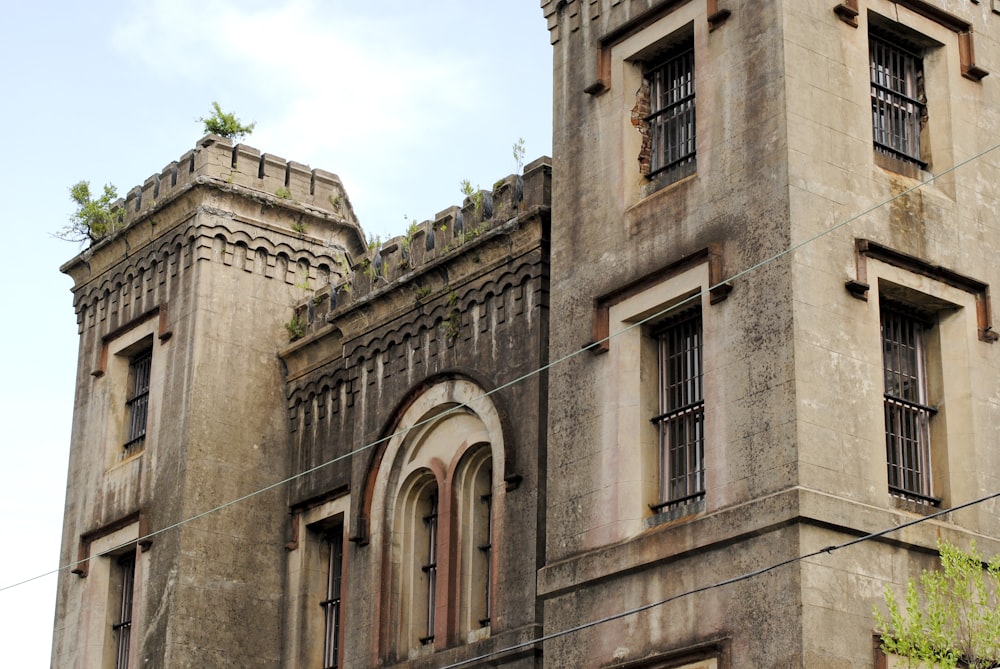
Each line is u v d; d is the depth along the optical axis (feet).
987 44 89.71
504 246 97.40
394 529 101.35
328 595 108.68
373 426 104.99
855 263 79.46
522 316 95.09
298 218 118.01
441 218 103.81
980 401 82.23
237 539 108.99
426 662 94.07
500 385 95.20
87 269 125.80
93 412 120.78
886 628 71.00
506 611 90.02
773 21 81.61
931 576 72.38
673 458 82.38
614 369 84.79
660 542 78.95
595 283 87.30
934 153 86.48
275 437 112.98
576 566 82.94
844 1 83.82
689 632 76.69
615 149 88.74
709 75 84.38
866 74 83.82
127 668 110.63
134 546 111.75
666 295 83.15
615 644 80.07
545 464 90.79
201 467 109.09
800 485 73.67
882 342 82.12
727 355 79.00
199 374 111.04
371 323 107.55
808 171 79.41
